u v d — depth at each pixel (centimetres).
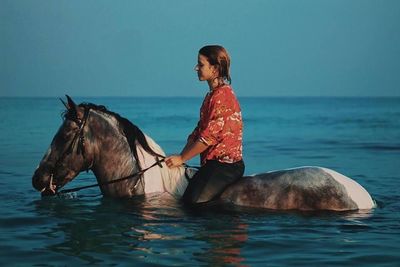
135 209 694
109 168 715
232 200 677
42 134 2531
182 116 6450
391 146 2148
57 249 543
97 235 589
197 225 624
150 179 716
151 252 533
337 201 668
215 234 592
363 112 9662
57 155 702
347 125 4284
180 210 684
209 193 678
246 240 573
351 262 513
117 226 623
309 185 671
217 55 672
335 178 685
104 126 712
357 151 1909
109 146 712
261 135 2847
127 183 715
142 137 730
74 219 656
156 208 695
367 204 684
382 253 538
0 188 914
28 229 616
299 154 1772
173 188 717
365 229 616
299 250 545
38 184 711
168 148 1923
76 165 705
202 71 679
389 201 791
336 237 587
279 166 1425
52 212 694
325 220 645
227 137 679
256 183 685
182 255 524
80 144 699
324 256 529
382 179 1134
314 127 3872
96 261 507
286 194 669
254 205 670
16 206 735
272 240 573
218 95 670
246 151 1870
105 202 726
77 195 819
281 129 3528
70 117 703
